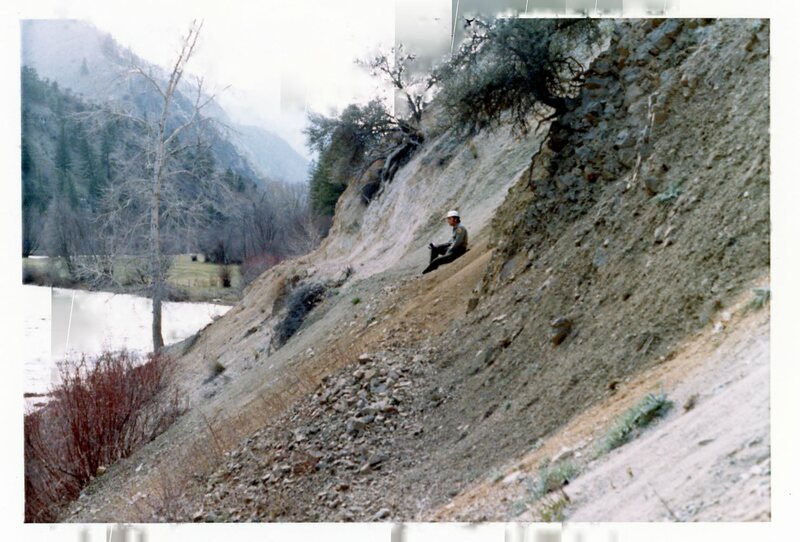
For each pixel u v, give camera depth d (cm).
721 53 870
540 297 981
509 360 957
